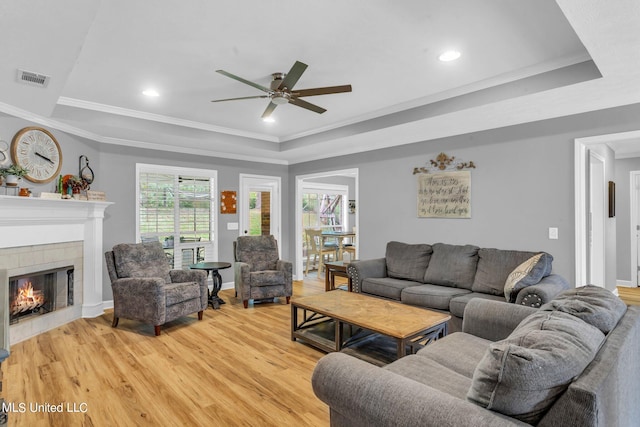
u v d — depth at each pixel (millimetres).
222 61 2830
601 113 3266
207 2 2053
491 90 3207
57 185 3943
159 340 3451
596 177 4605
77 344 3336
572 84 2756
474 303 2424
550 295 2834
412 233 4738
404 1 2059
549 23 2285
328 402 1426
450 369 1840
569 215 3457
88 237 4266
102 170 4652
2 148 3398
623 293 5426
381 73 3072
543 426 1066
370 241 5266
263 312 4457
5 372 2738
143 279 3658
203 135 4824
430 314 2875
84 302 4246
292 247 6750
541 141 3635
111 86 3352
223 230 5895
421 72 3053
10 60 2432
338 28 2355
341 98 3730
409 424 1161
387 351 3010
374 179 5199
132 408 2252
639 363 1655
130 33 2385
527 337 1245
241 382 2600
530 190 3703
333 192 9289
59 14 1896
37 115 3621
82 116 3830
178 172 5391
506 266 3500
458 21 2268
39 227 3656
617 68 2447
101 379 2633
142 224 5016
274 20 2252
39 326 3617
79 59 2768
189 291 3947
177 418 2148
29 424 2074
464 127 4059
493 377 1126
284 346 3297
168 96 3633
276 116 4398
